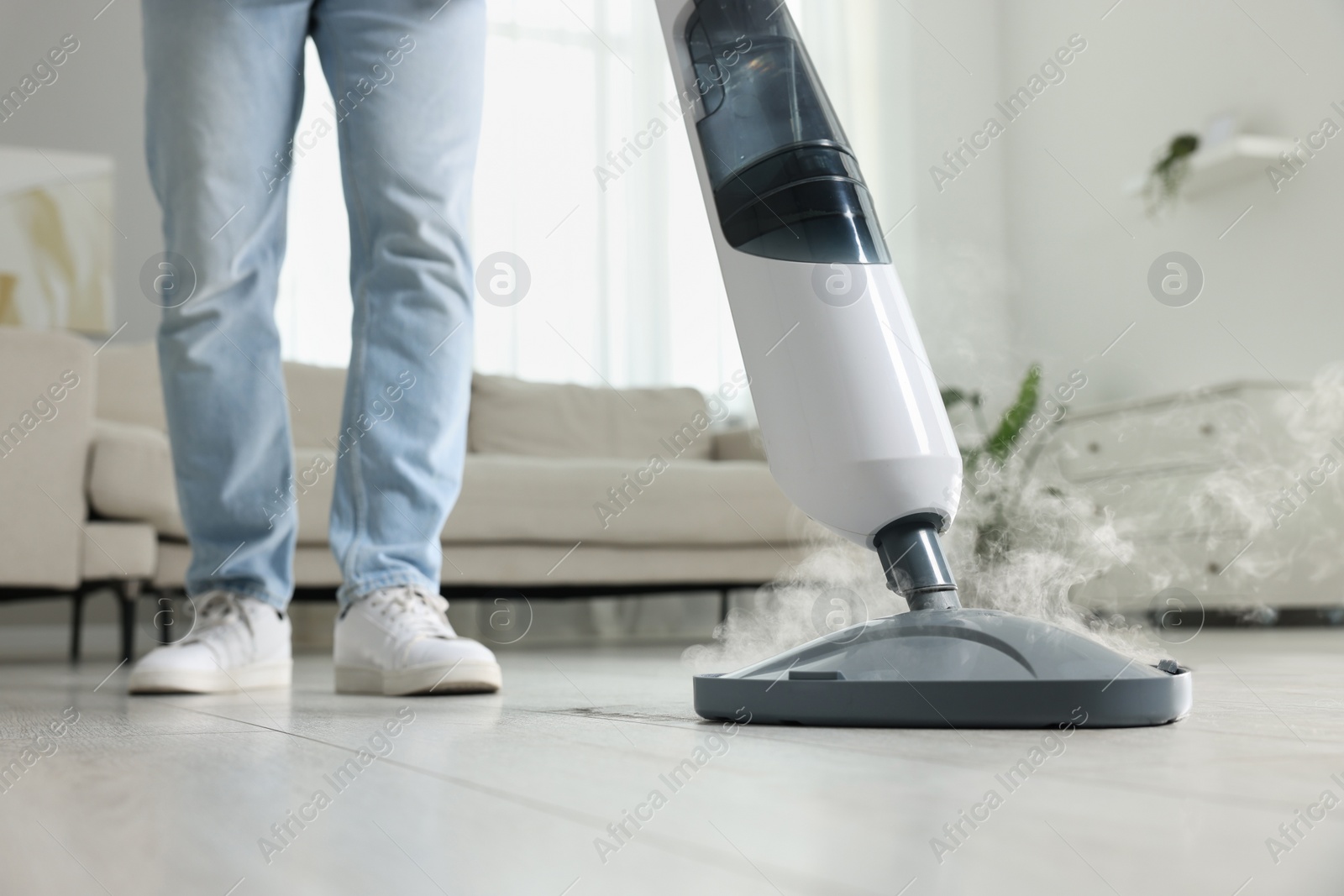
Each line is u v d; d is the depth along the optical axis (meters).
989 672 0.65
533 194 4.09
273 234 1.20
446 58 1.18
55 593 2.32
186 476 1.21
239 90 1.14
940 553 0.74
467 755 0.58
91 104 3.77
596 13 4.24
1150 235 4.14
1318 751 0.54
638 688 1.16
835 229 0.73
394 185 1.16
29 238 3.67
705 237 4.31
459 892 0.29
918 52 4.80
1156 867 0.30
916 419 0.71
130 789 0.48
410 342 1.17
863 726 0.67
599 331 4.13
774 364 0.73
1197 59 3.99
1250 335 3.76
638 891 0.28
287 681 1.26
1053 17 4.64
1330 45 3.51
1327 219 3.52
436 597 1.16
